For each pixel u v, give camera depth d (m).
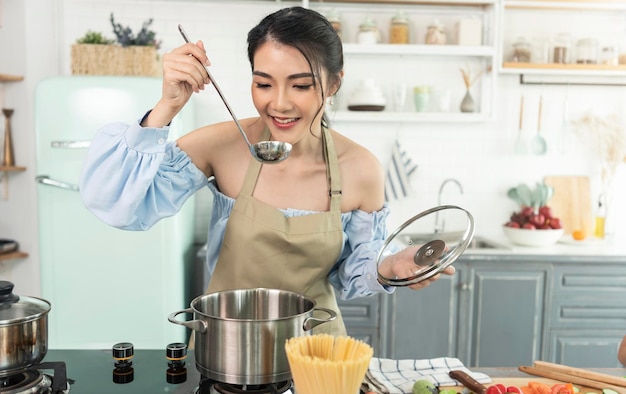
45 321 1.10
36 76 3.36
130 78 2.84
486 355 3.07
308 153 1.48
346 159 1.53
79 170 2.85
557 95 3.65
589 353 3.08
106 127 1.29
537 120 3.65
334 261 1.51
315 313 1.52
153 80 2.85
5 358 1.02
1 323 1.00
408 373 1.34
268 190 1.48
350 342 0.95
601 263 3.05
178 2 3.46
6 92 3.37
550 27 3.62
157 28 3.46
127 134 1.24
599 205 3.66
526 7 3.48
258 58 1.18
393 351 3.05
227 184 1.50
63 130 2.82
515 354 3.08
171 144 1.41
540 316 3.07
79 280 2.91
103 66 3.08
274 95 1.19
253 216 1.44
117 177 1.26
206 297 1.21
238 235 1.45
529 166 3.68
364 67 3.54
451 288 3.04
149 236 2.91
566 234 3.67
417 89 3.41
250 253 1.45
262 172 1.47
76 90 2.82
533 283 3.05
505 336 3.07
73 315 2.93
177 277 2.96
